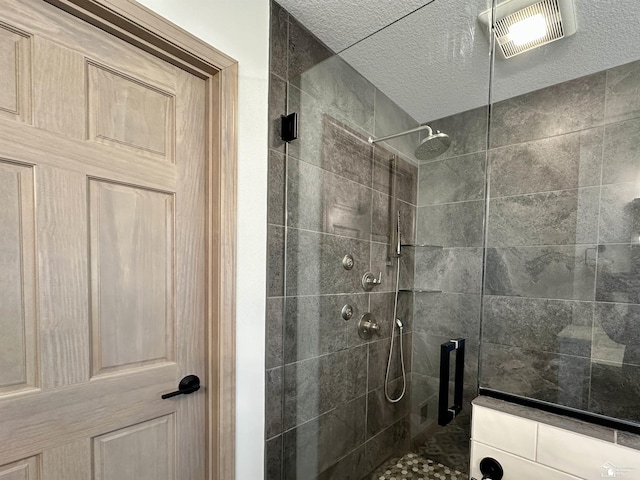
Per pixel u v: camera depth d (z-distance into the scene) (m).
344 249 1.54
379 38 1.36
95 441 0.86
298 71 1.34
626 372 1.41
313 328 1.42
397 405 1.77
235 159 1.12
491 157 1.74
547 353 1.59
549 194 1.62
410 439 1.73
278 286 1.29
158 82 0.98
